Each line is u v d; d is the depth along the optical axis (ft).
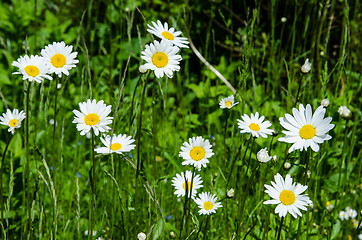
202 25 11.90
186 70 9.08
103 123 5.67
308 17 8.36
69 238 6.63
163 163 7.12
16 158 7.09
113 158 6.26
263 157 5.87
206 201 6.02
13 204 6.99
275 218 6.53
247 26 7.20
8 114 5.85
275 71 8.91
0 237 6.56
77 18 11.54
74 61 5.82
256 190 6.72
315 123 5.74
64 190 7.09
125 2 9.54
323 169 7.34
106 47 10.64
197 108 11.09
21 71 5.73
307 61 6.00
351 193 7.07
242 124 5.98
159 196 6.54
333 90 8.90
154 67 5.73
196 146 5.82
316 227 6.73
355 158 7.61
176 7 10.59
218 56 12.16
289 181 5.73
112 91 6.52
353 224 6.84
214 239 6.54
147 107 7.99
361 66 9.63
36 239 6.65
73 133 8.40
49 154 7.50
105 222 6.82
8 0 11.80
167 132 7.95
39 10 11.68
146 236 5.92
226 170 6.45
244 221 6.51
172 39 5.83
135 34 10.57
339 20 10.66
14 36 11.02
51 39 10.79
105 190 6.60
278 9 11.02
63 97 8.70
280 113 7.58
